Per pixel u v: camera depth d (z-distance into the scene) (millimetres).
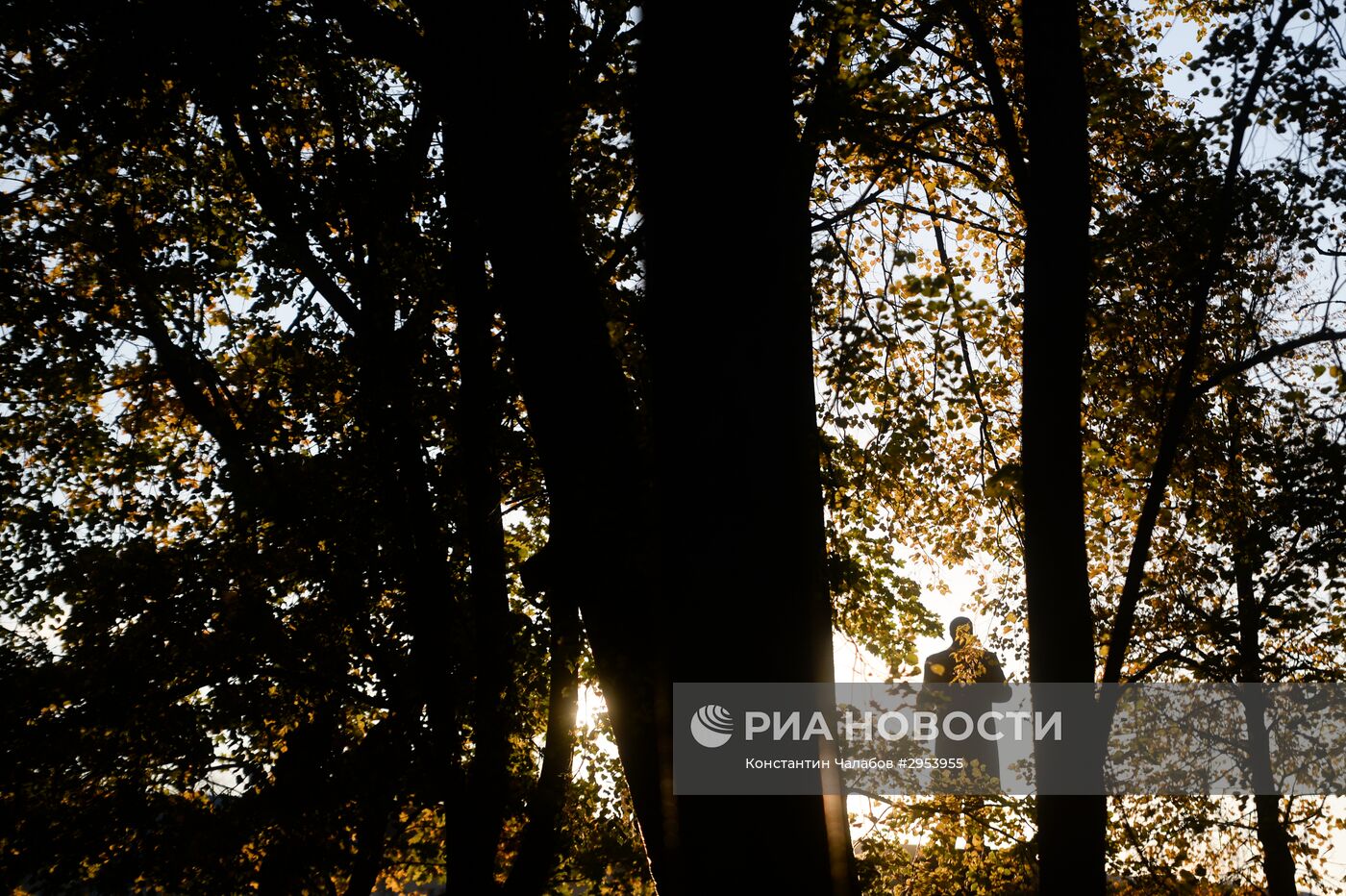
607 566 4387
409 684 9406
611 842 11086
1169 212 8188
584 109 7195
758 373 3291
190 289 10859
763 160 3494
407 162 9336
